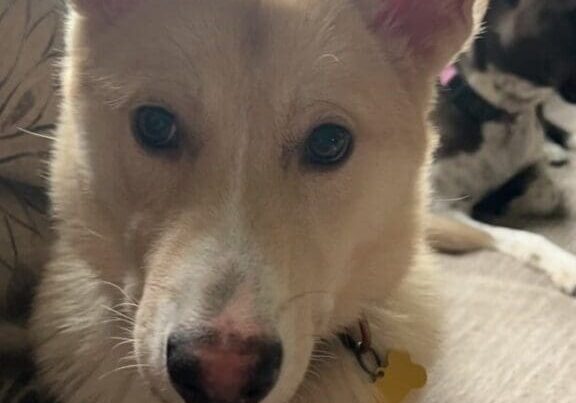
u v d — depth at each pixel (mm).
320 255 266
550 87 542
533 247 479
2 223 341
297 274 254
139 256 266
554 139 599
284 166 262
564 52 533
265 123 258
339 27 272
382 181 280
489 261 477
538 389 376
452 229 484
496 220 565
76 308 313
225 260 240
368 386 311
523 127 555
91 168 281
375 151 276
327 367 308
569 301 438
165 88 259
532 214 566
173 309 238
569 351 399
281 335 240
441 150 555
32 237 347
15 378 327
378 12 284
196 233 247
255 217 250
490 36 532
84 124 281
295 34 263
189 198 255
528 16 525
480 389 373
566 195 559
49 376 317
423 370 312
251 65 259
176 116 260
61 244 322
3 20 331
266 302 238
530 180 568
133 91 264
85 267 308
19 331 337
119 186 273
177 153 262
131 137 266
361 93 271
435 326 341
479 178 562
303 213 263
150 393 292
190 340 229
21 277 346
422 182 310
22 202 346
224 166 256
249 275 239
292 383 250
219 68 258
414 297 334
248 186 254
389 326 321
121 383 301
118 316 296
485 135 551
